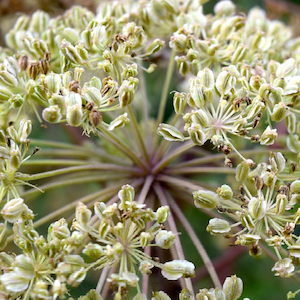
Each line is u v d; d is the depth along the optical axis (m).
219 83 0.25
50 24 0.28
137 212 0.23
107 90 0.24
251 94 0.25
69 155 0.28
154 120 0.32
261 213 0.24
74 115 0.24
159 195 0.26
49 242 0.23
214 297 0.23
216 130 0.24
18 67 0.26
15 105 0.25
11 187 0.24
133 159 0.27
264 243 0.26
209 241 0.32
